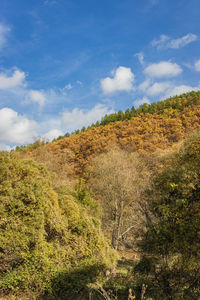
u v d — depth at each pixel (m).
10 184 8.86
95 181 25.34
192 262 6.94
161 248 7.34
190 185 7.31
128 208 23.09
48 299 8.21
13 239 7.64
